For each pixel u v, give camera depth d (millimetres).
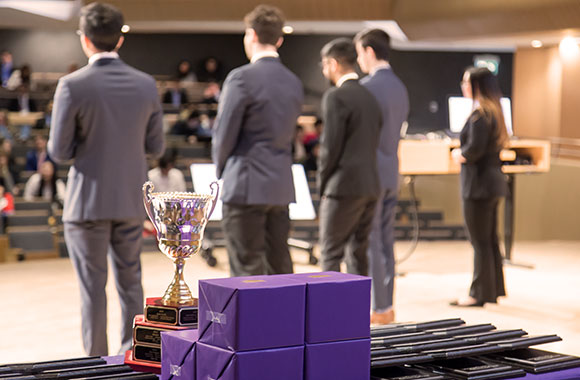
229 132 3682
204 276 6578
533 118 9164
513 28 6969
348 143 4004
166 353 1634
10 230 8398
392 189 4516
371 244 4555
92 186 3266
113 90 3260
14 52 16656
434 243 8883
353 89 4031
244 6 7961
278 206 3812
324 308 1560
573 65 8570
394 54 15891
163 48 16594
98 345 3361
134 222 3395
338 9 8188
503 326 4746
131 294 3447
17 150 11461
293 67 16281
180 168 10695
